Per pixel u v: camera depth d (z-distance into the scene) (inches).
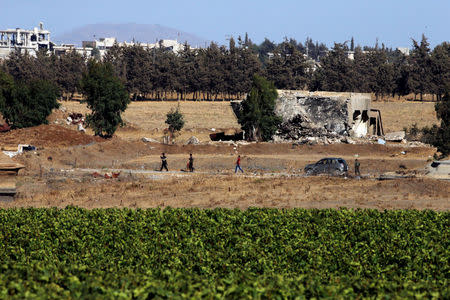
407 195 5433.1
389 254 2593.5
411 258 2568.9
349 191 5713.6
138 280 1884.8
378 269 2412.6
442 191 5541.3
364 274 2359.7
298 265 2529.5
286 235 2938.0
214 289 1743.4
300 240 2822.3
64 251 2864.2
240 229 3009.4
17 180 6540.4
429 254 2591.0
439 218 3432.6
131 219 3334.2
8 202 5423.2
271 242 2829.7
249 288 1731.1
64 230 3058.6
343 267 2444.6
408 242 2824.8
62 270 2082.9
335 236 2967.5
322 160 7475.4
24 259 2593.5
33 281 1849.2
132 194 5831.7
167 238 2910.9
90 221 3297.2
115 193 5925.2
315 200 5270.7
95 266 2456.9
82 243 2886.3
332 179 6466.5
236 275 2118.6
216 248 2802.7
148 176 7214.6
